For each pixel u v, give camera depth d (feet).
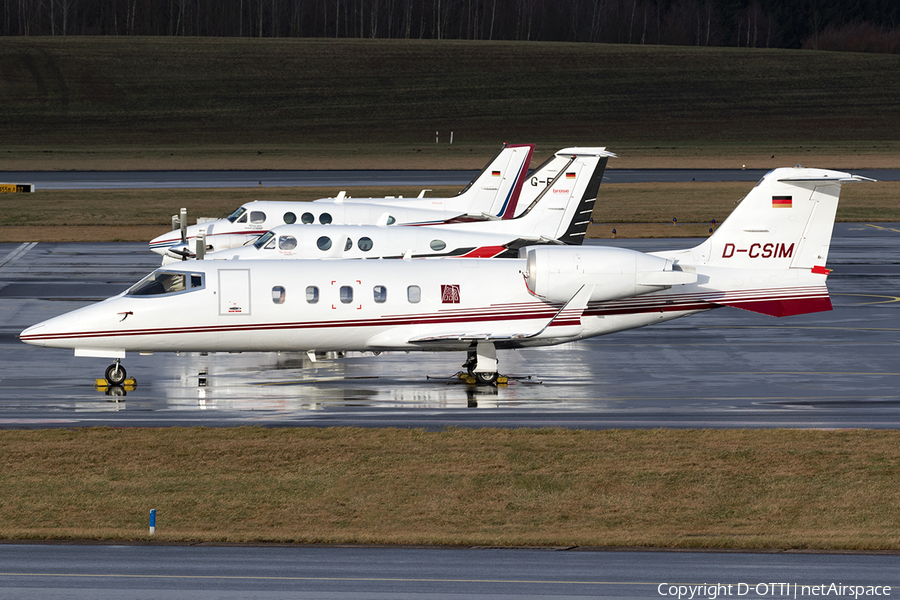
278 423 343.87
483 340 399.65
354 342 408.67
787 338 501.97
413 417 352.28
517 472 291.99
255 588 210.79
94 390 391.24
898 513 262.47
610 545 241.35
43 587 211.00
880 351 471.62
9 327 510.17
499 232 575.38
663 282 400.67
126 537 244.42
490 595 207.92
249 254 515.50
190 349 404.57
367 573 220.64
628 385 405.59
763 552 238.07
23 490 276.82
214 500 271.49
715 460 302.45
